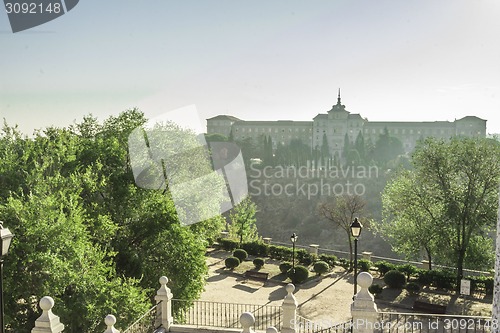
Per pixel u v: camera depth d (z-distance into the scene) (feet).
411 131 412.16
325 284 83.25
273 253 105.40
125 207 54.70
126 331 31.17
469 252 82.84
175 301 49.14
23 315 39.17
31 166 50.83
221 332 32.12
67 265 37.81
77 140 60.44
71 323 37.37
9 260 36.96
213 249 114.52
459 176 78.64
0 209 39.58
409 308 67.21
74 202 45.06
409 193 83.41
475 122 391.04
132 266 53.11
